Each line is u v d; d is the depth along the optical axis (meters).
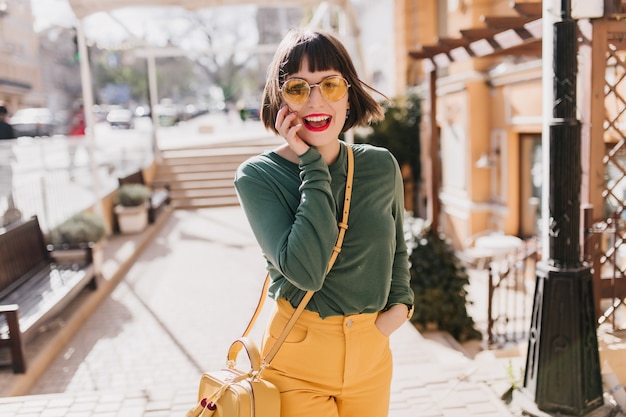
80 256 7.50
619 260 6.93
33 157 11.28
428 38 15.38
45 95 24.19
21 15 19.78
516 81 11.07
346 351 1.84
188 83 63.72
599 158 4.82
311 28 1.85
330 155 1.85
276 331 1.89
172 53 17.67
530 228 11.41
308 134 1.79
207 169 16.56
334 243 1.70
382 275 1.87
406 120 15.48
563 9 3.31
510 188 11.70
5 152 9.72
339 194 1.83
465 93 12.58
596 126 4.79
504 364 4.27
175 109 39.19
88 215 8.27
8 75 18.66
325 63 1.78
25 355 5.12
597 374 3.57
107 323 6.63
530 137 11.26
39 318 5.32
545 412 3.55
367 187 1.86
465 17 12.70
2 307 4.89
